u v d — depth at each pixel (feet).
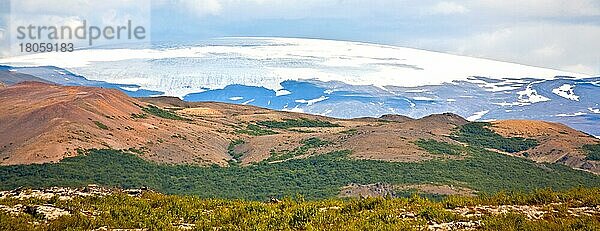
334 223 90.68
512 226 87.30
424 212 93.45
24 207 95.91
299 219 94.17
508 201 104.37
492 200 104.73
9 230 83.15
